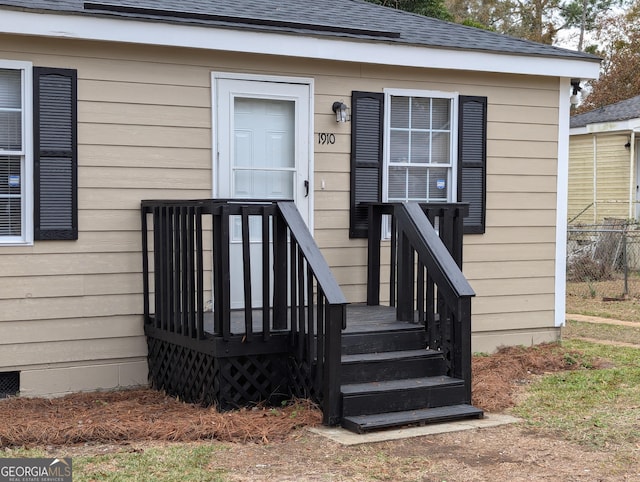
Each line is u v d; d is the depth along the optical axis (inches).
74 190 267.9
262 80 297.1
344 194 314.7
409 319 268.2
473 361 319.6
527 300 351.6
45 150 263.7
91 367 273.7
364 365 240.7
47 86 263.6
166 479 181.0
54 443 209.8
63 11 255.3
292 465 192.7
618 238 667.4
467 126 335.3
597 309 491.5
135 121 277.1
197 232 240.1
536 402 259.9
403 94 323.6
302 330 237.5
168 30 271.4
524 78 347.3
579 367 318.0
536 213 352.2
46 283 265.9
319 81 308.2
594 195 762.8
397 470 189.8
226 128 292.0
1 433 210.8
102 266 273.9
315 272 227.9
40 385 266.1
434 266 251.6
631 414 243.0
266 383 245.1
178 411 243.1
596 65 351.6
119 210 275.9
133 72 276.4
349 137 315.3
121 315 277.9
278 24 294.5
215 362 236.5
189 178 286.2
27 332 263.7
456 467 192.5
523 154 348.5
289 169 303.6
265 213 238.2
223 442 212.4
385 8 389.7
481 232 339.6
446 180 336.5
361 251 317.7
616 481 183.5
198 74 286.7
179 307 256.4
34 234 263.0
